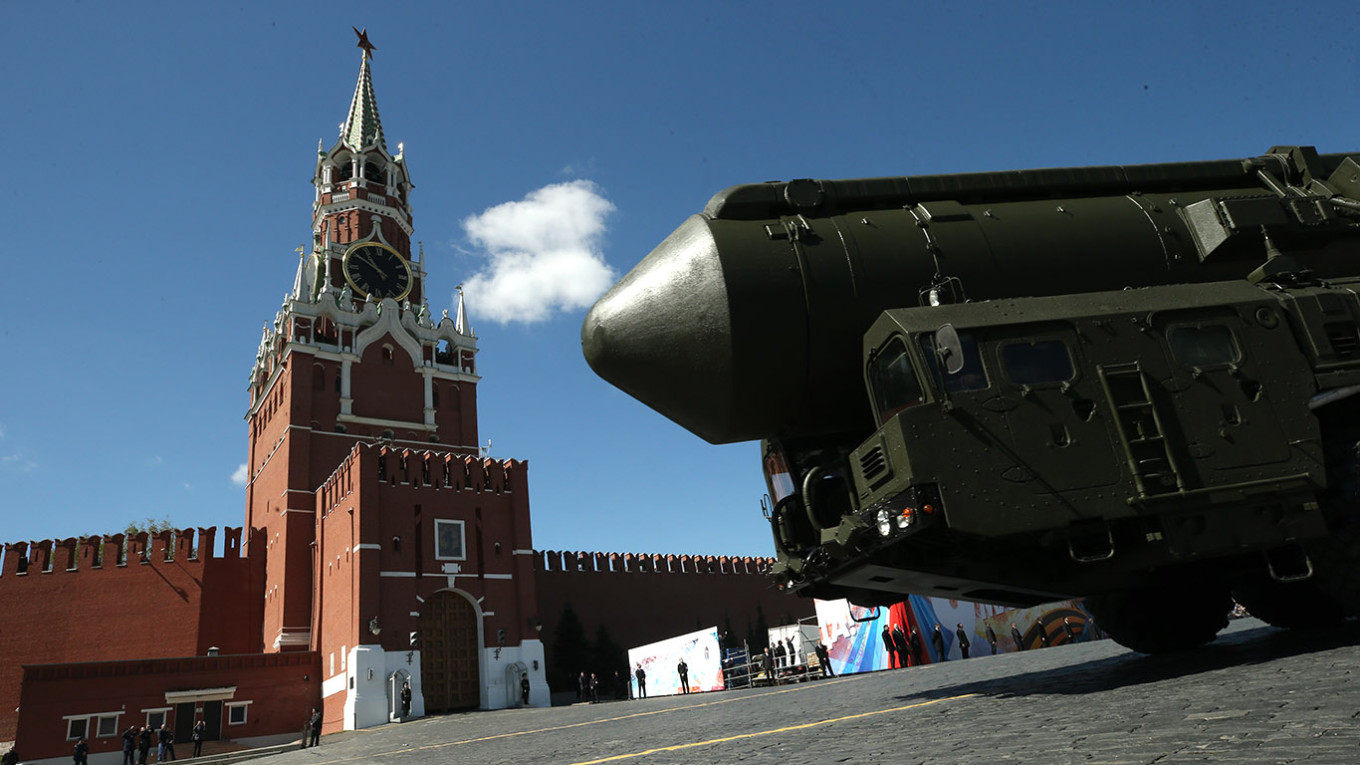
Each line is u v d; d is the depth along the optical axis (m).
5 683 48.62
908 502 6.82
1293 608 9.41
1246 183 9.46
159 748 36.00
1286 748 3.62
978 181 9.04
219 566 53.34
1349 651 6.70
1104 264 8.50
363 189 67.44
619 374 8.93
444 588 42.44
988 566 7.40
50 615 50.41
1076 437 6.90
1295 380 7.23
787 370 8.24
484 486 45.97
